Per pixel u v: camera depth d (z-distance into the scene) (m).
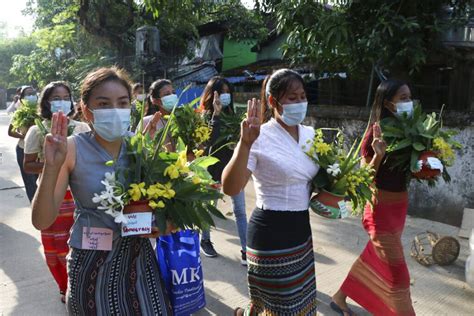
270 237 2.13
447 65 5.80
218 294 3.33
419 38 4.90
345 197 2.28
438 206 5.17
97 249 1.70
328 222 5.03
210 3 12.06
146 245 1.86
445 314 3.08
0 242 4.42
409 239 4.53
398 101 2.82
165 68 11.16
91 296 1.70
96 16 11.17
